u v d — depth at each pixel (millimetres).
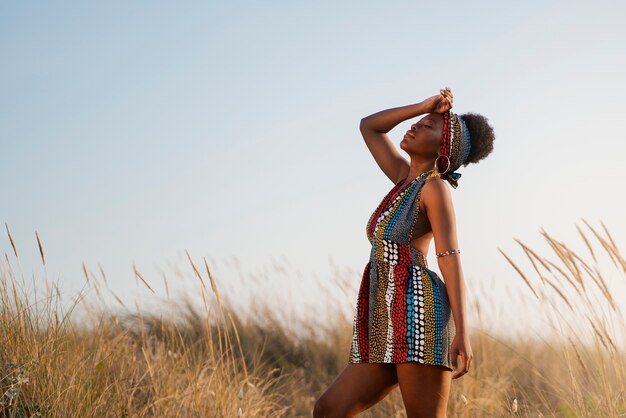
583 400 4016
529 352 6094
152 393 4512
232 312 6777
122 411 4047
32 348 4070
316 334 6879
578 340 4043
